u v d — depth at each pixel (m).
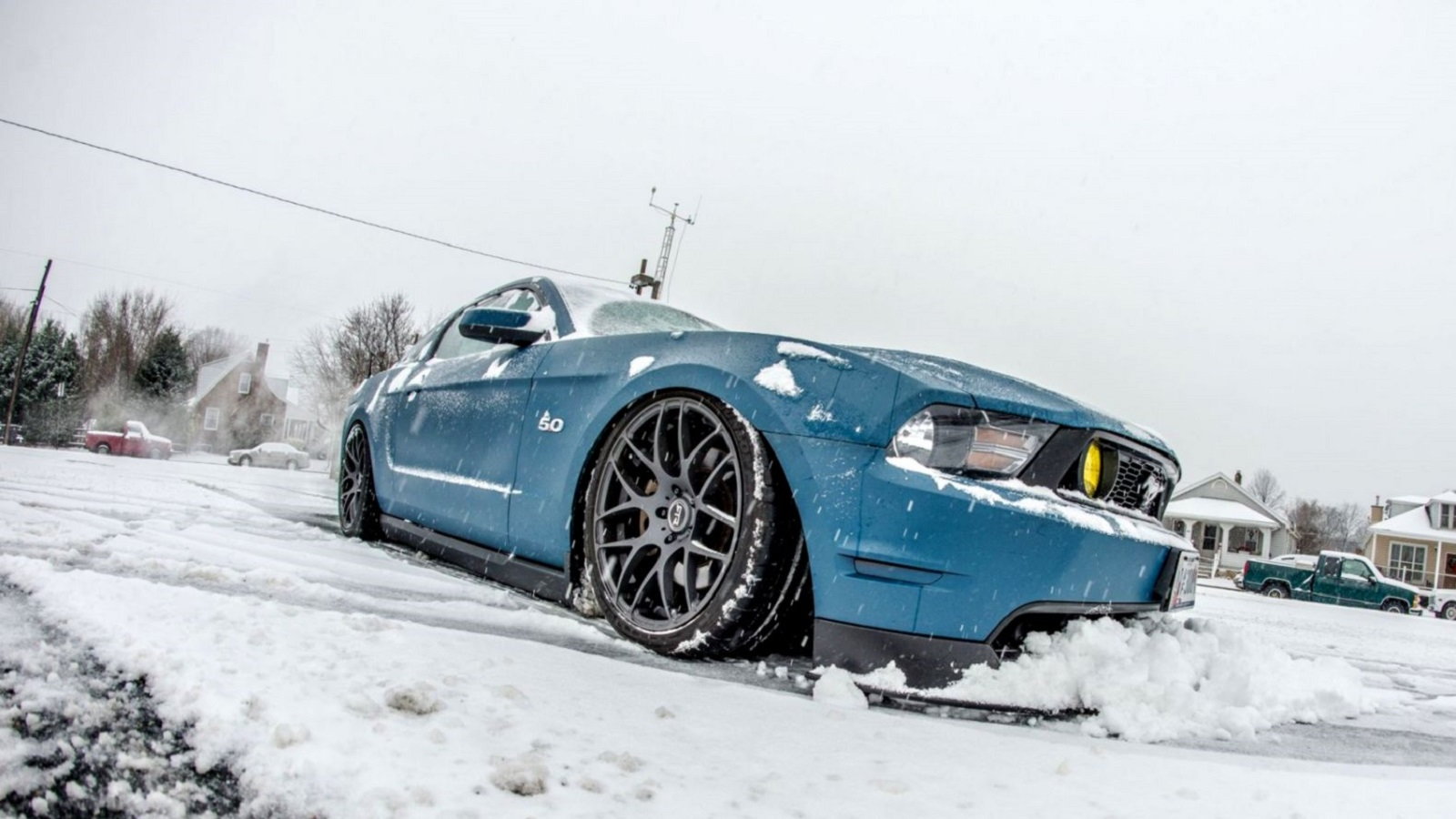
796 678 1.86
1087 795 1.29
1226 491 41.44
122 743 1.12
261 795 1.01
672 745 1.32
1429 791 1.48
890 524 1.75
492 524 2.68
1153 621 2.16
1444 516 38.59
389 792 1.01
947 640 1.75
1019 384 2.04
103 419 49.91
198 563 2.44
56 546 2.56
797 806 1.13
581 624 2.26
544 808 1.02
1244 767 1.55
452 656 1.66
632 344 2.37
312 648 1.56
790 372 1.97
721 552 1.99
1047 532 1.78
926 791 1.24
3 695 1.22
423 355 3.72
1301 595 21.25
